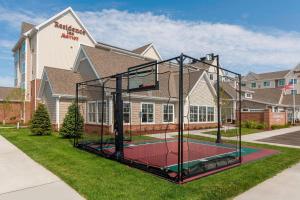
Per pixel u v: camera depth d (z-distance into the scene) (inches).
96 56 784.3
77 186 233.8
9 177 265.7
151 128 775.7
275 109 1477.6
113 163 325.4
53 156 366.0
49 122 650.8
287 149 476.1
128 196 210.1
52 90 709.9
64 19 1058.7
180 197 209.6
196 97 911.0
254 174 285.1
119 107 355.6
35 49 1008.2
